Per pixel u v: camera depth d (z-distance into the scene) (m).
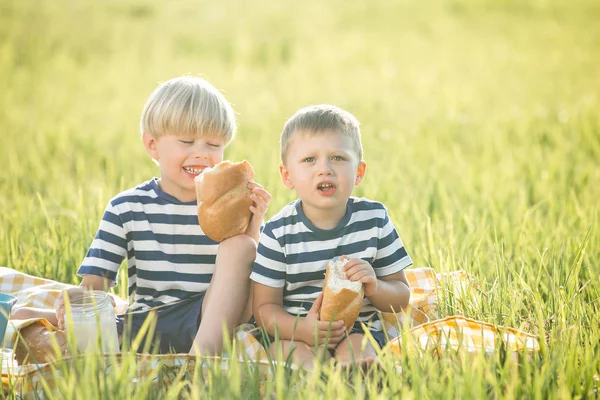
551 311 3.46
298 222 3.42
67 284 3.91
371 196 5.66
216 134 3.59
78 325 3.04
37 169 7.36
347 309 3.18
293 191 5.83
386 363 2.78
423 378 2.67
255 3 26.17
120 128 9.83
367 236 3.44
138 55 16.52
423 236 4.64
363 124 10.06
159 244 3.58
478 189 6.37
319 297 3.25
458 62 15.46
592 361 2.88
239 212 3.42
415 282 3.98
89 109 11.32
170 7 24.66
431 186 5.93
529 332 3.31
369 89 12.99
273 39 18.97
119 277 4.32
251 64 16.08
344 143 3.31
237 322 3.40
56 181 6.93
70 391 2.54
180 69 14.97
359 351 3.18
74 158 8.20
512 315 3.32
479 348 2.96
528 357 2.96
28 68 14.50
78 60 15.79
